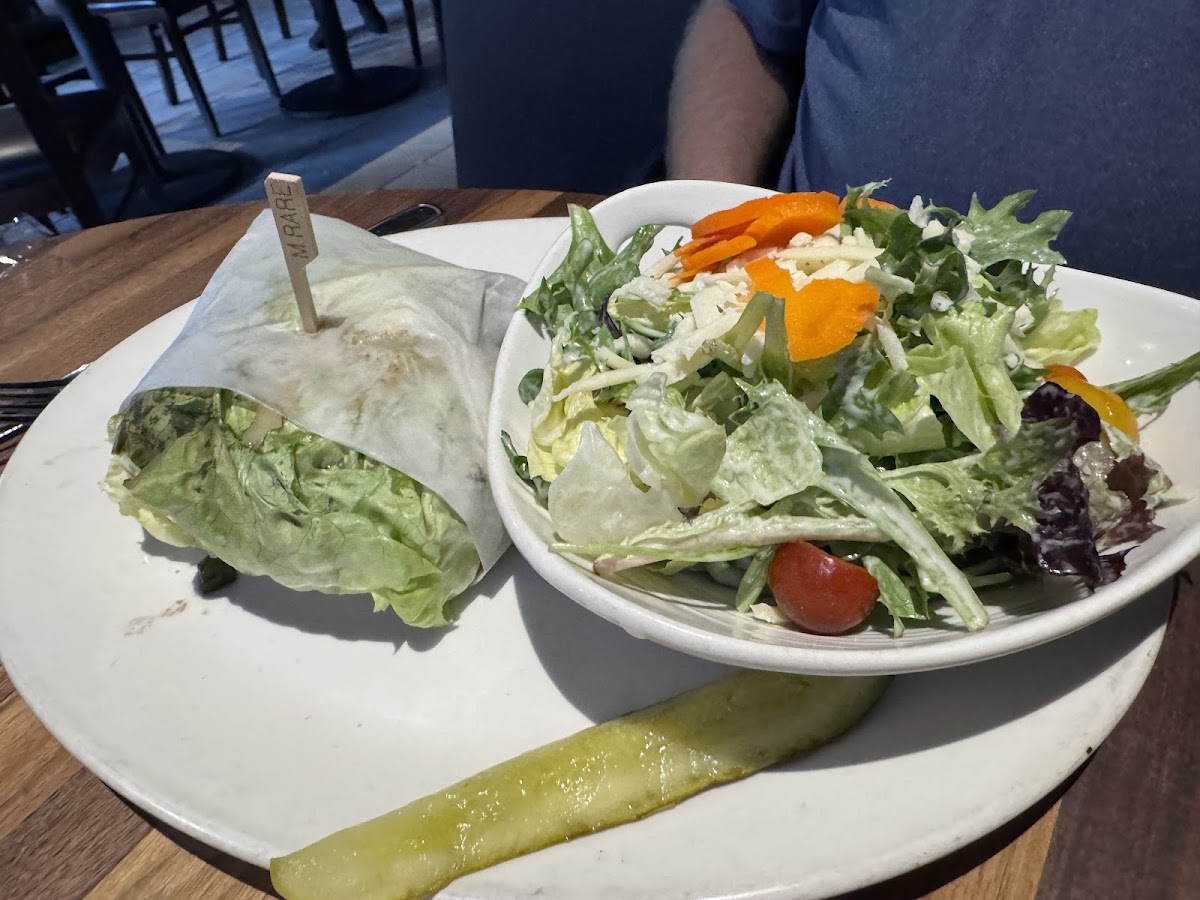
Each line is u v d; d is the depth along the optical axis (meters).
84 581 0.24
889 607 0.20
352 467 0.24
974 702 0.20
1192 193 0.34
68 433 0.28
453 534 0.24
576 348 0.26
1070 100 0.35
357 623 0.24
